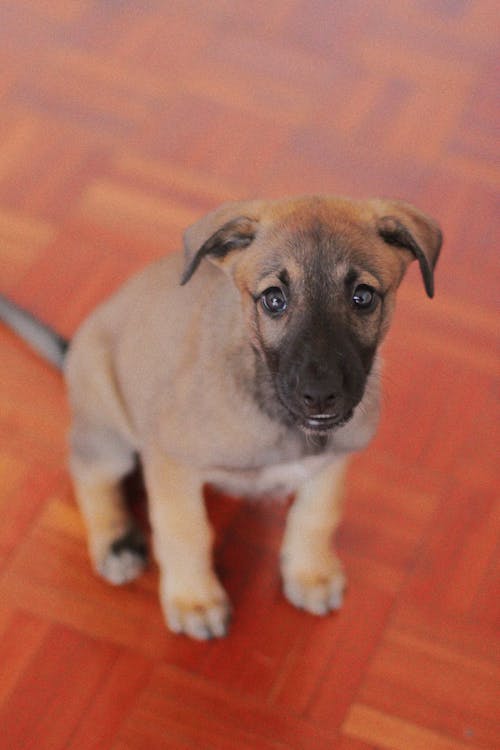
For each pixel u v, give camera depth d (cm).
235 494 120
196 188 143
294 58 156
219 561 118
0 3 161
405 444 125
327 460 110
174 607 114
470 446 125
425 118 150
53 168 144
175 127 148
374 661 113
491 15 163
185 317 108
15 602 115
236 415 104
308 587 115
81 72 154
